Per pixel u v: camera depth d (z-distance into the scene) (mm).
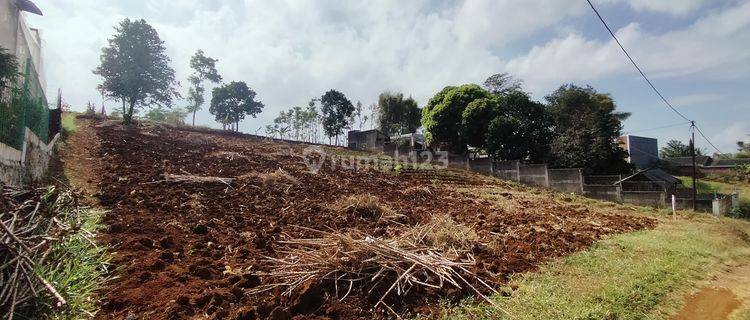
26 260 4062
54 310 3885
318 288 5246
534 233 10273
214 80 29016
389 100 39406
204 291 4863
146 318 4195
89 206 7570
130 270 5285
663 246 9602
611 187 22375
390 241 6453
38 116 9977
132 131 18875
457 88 29688
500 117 26375
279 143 25250
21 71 8641
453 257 6574
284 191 12336
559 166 25781
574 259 7863
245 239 7246
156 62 20875
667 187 24297
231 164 15531
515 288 6047
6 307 3670
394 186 17188
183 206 8961
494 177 24641
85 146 14156
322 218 9562
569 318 5066
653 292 6477
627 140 39875
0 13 7965
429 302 5309
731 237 13148
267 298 4961
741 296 7016
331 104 35719
